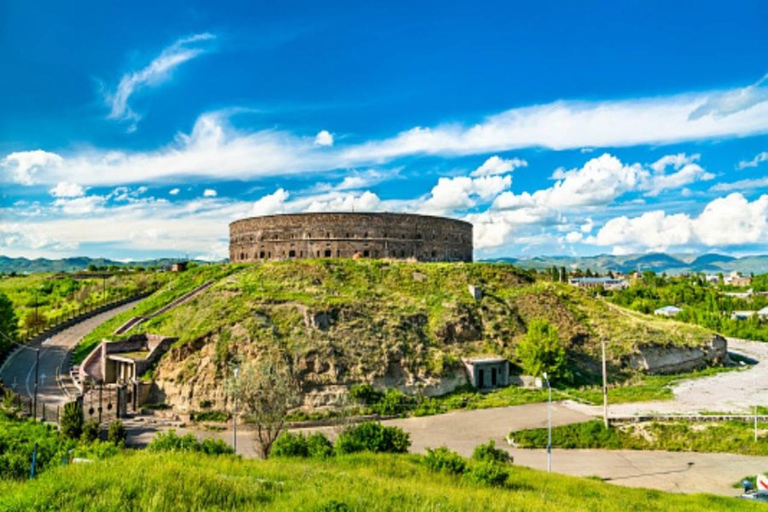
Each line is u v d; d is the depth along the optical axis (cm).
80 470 2094
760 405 6397
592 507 2705
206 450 3472
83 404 5859
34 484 1892
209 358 6291
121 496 1755
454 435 5453
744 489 4112
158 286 11512
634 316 10156
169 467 2156
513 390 7012
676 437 5431
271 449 3925
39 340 8375
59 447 3397
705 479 4469
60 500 1697
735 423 5650
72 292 12031
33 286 13075
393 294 8475
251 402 4128
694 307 15475
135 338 7056
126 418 5731
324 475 2564
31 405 5628
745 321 13600
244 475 2338
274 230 11681
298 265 9125
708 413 5934
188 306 7981
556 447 5284
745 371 8831
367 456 3497
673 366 8631
